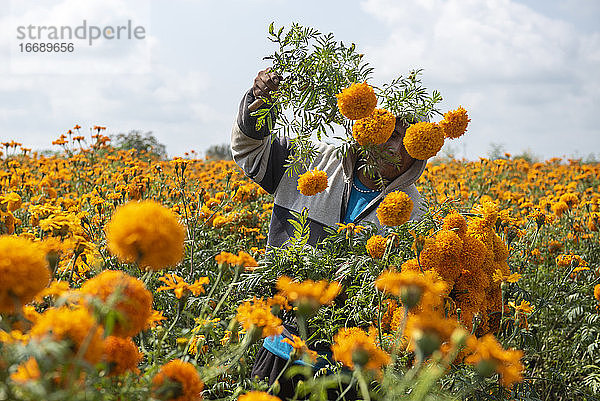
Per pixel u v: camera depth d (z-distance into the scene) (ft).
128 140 47.57
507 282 8.18
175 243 4.33
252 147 10.31
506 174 31.89
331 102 9.54
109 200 14.48
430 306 6.93
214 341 7.22
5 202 10.23
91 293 4.20
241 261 6.24
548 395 11.14
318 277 8.63
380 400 5.06
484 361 4.90
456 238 7.73
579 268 13.04
